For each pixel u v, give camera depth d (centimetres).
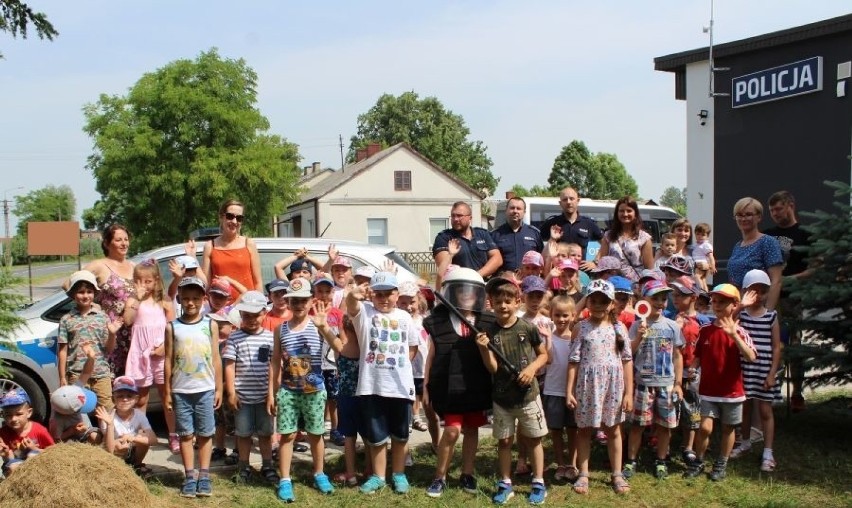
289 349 517
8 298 522
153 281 589
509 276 534
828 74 1455
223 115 2539
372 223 3691
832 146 1455
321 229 3622
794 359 583
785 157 1548
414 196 3725
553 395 535
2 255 529
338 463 574
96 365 559
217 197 2550
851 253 561
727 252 1689
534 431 497
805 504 489
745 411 594
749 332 572
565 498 506
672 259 640
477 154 7175
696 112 1755
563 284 628
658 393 536
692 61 1747
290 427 509
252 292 533
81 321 562
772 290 595
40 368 629
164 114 2525
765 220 1595
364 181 3662
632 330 550
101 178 2555
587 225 757
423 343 599
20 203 8662
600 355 514
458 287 519
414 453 603
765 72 1572
